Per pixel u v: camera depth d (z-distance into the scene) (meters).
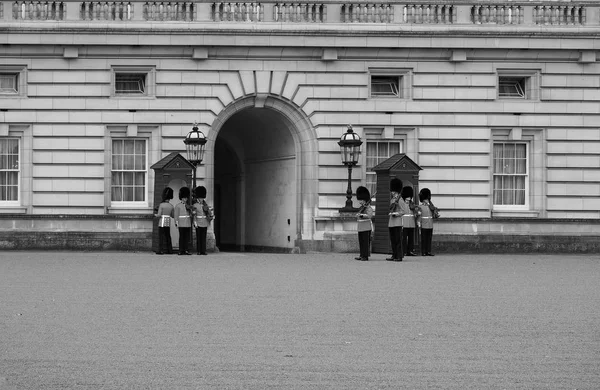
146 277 43.72
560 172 65.88
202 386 22.34
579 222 65.69
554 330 29.73
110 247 62.28
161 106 63.28
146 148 63.69
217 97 63.47
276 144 68.12
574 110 65.94
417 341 27.81
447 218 64.50
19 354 25.59
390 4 64.44
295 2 63.69
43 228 62.28
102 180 63.09
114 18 62.75
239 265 51.03
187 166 60.50
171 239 63.19
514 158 66.06
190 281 42.06
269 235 69.75
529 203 65.88
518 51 65.12
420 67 64.94
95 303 34.44
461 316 32.28
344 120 64.38
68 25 62.09
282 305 34.41
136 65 63.12
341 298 36.50
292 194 65.75
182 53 63.28
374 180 64.94
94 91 63.03
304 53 63.94
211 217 61.06
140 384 22.47
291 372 23.91
